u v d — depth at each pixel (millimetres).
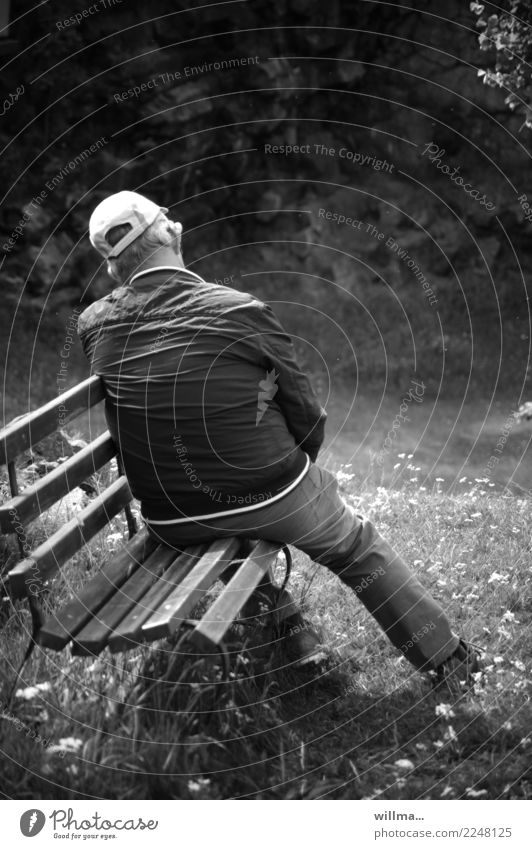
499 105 13242
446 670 2900
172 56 12156
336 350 12453
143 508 2764
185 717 2445
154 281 2664
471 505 4664
